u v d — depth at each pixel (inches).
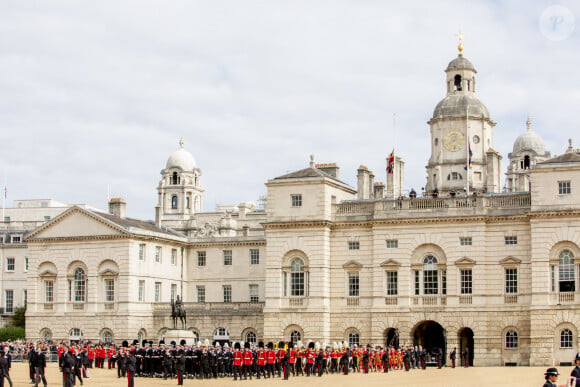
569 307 3715.6
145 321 4603.8
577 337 3698.3
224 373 3225.9
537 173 3831.2
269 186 4247.0
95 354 3735.2
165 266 4805.6
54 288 4692.4
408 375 3213.6
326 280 4138.8
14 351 4271.7
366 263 4116.6
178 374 2812.5
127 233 4530.0
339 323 4119.1
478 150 4788.4
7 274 5767.7
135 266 4566.9
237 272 4881.9
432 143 4864.7
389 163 4564.5
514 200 3919.8
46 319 4667.8
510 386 2559.1
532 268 3784.5
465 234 3951.8
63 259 4680.1
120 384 2819.9
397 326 4003.4
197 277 4960.6
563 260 3769.7
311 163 4333.2
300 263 4180.6
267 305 4192.9
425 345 4200.3
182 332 4094.5
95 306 4576.8
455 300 3937.0
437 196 4124.0
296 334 4136.3
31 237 4751.5
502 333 3865.7
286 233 4197.8
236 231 6250.0
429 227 4013.3
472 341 4033.0
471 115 4776.1
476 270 3919.8
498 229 3927.2
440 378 2979.8
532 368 3560.5
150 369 3260.3
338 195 4308.6
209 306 4589.1
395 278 4055.1
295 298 4156.0
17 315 5497.1
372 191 4739.2
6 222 6565.0
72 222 4680.1
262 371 3161.9
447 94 4886.8
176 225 7490.2
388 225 4069.9
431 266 4005.9
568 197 3777.1
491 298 3897.6
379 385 2674.7
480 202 3949.3
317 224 4141.2
